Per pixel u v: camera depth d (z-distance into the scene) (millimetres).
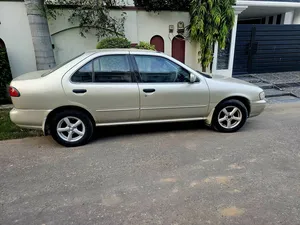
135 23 7590
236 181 2816
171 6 7625
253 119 5199
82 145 3852
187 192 2615
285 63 9852
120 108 3826
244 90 4273
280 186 2717
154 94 3889
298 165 3186
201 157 3426
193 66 8602
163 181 2830
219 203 2436
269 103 6586
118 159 3381
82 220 2211
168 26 7945
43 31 6074
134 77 3830
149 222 2182
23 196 2566
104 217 2248
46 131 3709
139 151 3635
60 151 3652
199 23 7039
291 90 7645
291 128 4594
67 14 6902
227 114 4320
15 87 3443
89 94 3623
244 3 8945
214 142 3953
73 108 3686
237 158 3385
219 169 3092
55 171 3072
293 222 2170
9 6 6496
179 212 2309
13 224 2160
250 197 2525
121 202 2461
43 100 3490
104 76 3719
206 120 4355
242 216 2250
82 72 3635
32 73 4062
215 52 8273
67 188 2705
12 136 4219
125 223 2172
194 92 4051
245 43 9078
